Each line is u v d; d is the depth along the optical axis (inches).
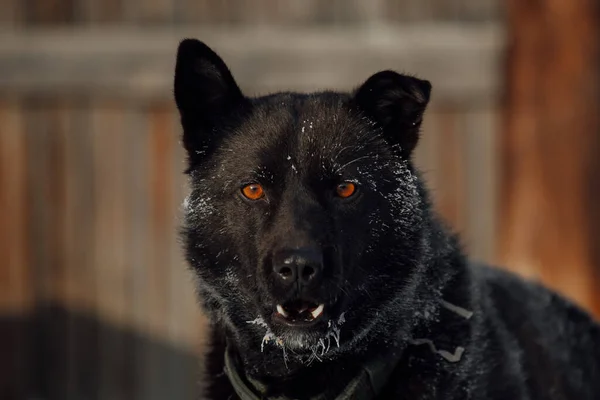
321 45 359.9
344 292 169.3
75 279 362.0
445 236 183.9
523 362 195.3
